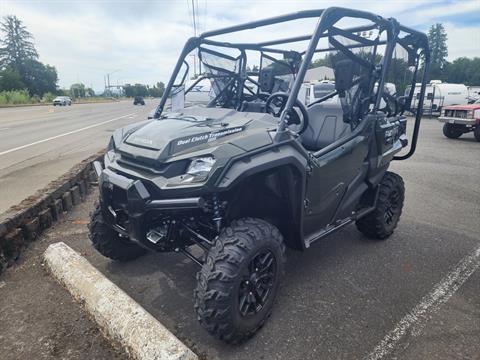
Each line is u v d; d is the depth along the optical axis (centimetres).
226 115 283
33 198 398
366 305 269
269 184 242
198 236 242
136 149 244
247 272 222
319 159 272
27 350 217
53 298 266
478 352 222
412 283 300
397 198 386
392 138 374
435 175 678
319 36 257
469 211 477
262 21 308
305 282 300
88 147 949
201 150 223
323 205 290
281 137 238
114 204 256
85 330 233
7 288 279
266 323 247
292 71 396
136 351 202
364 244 375
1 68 7519
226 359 215
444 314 258
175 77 354
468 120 1104
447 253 355
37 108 3738
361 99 316
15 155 831
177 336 234
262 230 229
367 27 312
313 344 228
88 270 274
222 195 231
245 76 400
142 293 280
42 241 364
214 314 211
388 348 224
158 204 215
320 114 374
